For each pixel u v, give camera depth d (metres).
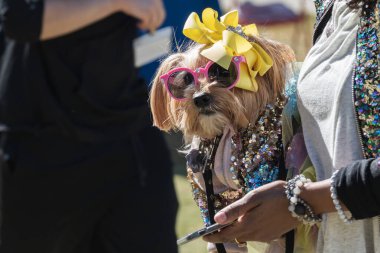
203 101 5.39
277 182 5.19
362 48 5.11
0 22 8.07
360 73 5.07
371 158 5.01
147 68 10.50
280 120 5.51
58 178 8.39
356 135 5.12
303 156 5.51
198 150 5.78
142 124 8.59
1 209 8.66
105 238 8.74
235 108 5.40
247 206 5.14
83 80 8.16
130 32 8.34
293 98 5.56
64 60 8.14
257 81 5.51
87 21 8.05
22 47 8.19
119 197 8.56
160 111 5.88
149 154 8.66
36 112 8.30
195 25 5.59
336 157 5.14
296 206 5.08
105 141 8.38
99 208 8.56
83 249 8.83
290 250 5.45
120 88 8.39
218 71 5.43
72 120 8.25
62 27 8.00
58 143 8.35
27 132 8.30
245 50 5.37
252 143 5.48
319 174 5.31
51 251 8.77
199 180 5.80
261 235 5.25
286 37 17.27
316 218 5.14
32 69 8.16
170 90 5.56
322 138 5.26
